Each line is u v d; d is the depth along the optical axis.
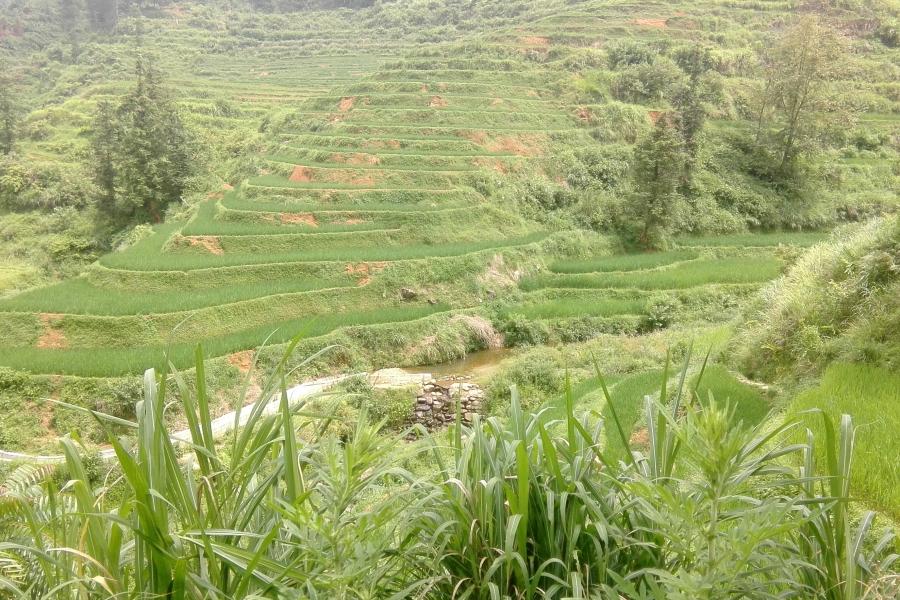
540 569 2.62
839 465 2.87
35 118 58.81
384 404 17.88
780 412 9.03
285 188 33.75
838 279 11.76
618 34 55.78
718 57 51.00
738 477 2.59
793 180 39.12
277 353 20.88
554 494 2.88
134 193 35.91
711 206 36.44
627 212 34.50
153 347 20.78
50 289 24.25
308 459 3.00
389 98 45.22
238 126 55.91
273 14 107.19
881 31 59.38
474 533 2.83
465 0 91.56
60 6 102.44
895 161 42.38
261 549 2.25
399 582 2.92
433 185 35.06
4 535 4.21
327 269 26.08
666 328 24.42
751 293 26.42
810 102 38.31
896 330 9.41
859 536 2.94
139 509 2.31
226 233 28.42
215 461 2.90
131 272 24.36
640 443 9.70
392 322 23.72
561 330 24.48
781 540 3.25
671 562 2.85
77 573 2.70
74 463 2.57
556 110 44.34
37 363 19.05
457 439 3.18
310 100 50.91
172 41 89.56
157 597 2.43
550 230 34.09
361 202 33.28
